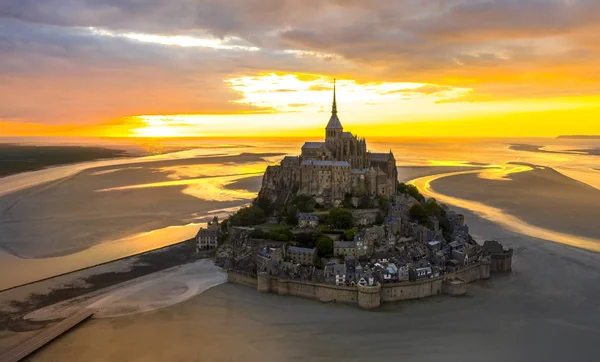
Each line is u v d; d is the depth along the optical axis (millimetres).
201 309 175500
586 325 164500
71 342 149000
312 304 181750
